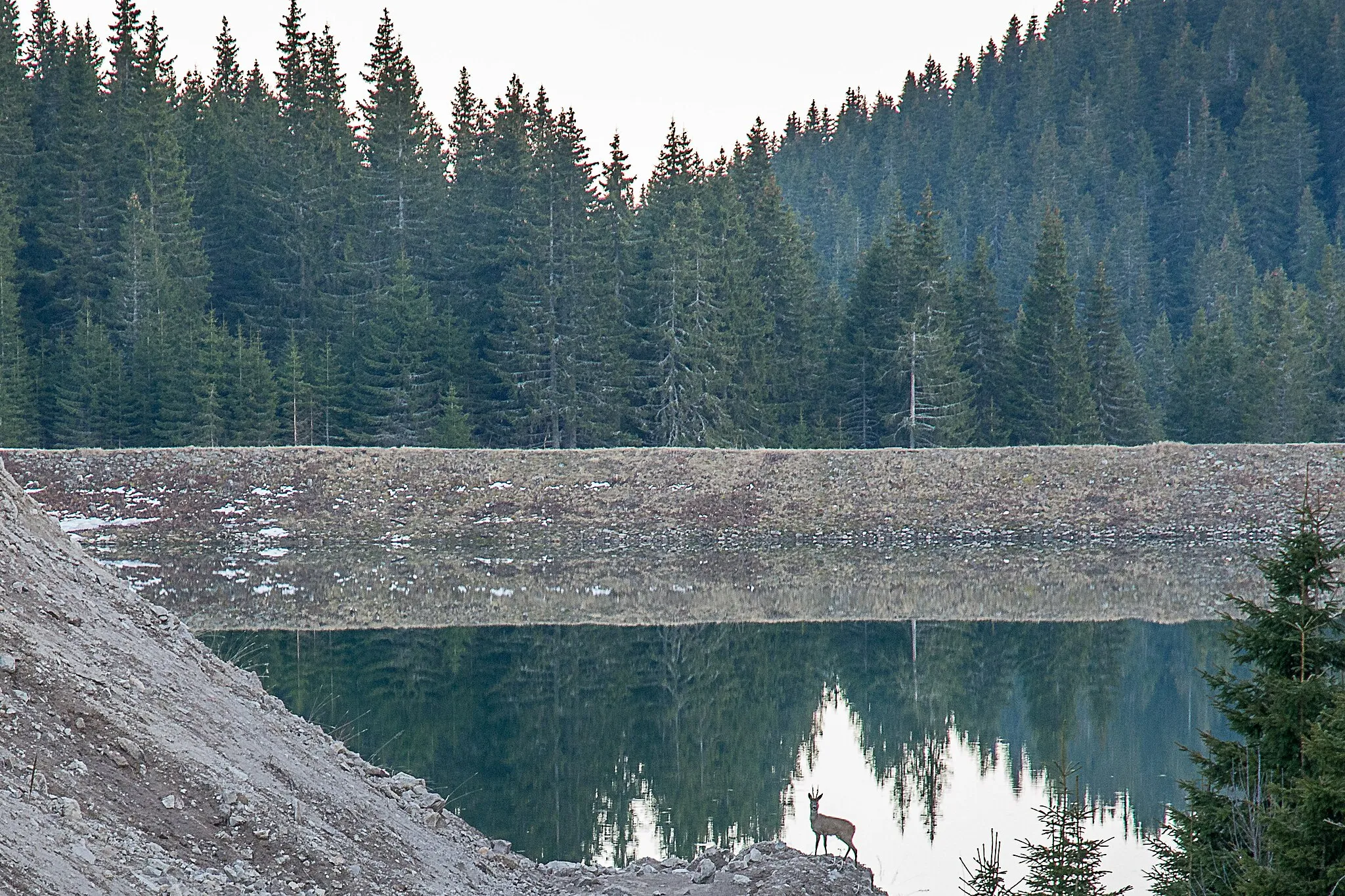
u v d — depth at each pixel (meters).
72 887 30.08
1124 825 79.56
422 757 91.75
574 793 83.81
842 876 56.53
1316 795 43.91
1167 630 152.38
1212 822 53.16
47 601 46.44
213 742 44.78
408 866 45.19
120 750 39.19
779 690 120.44
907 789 87.19
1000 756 97.50
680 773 90.25
